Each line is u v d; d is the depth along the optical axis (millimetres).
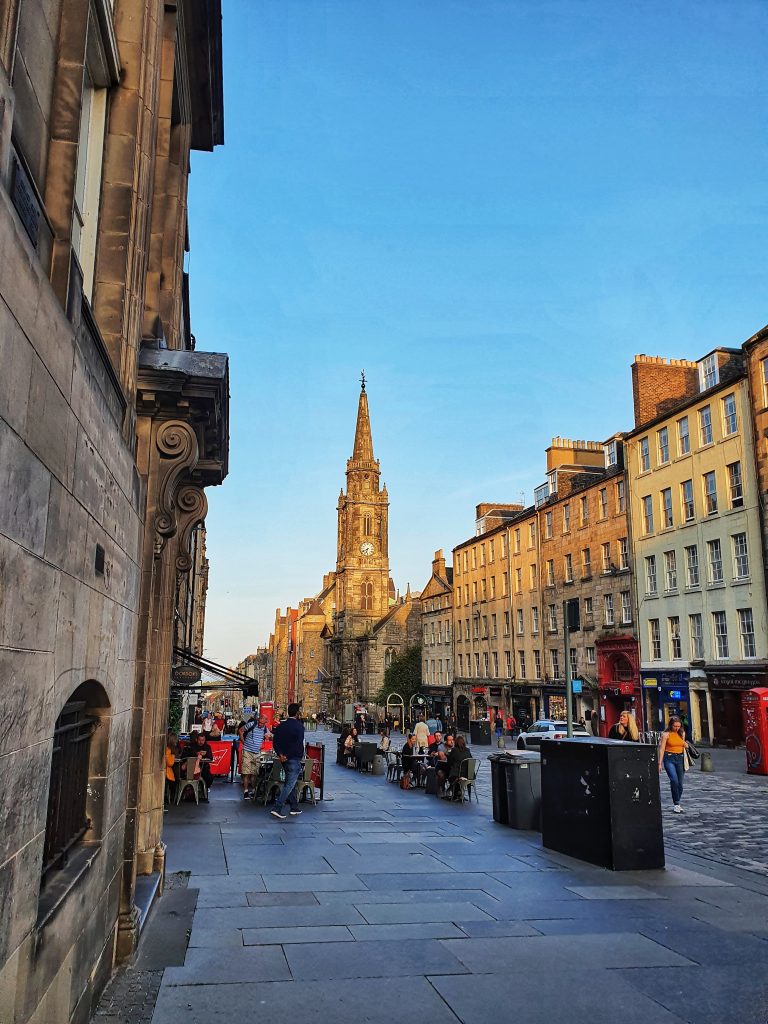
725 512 32500
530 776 11555
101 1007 4625
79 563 3891
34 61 3455
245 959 5570
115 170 6012
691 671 33625
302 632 133250
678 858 9547
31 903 3061
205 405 7125
